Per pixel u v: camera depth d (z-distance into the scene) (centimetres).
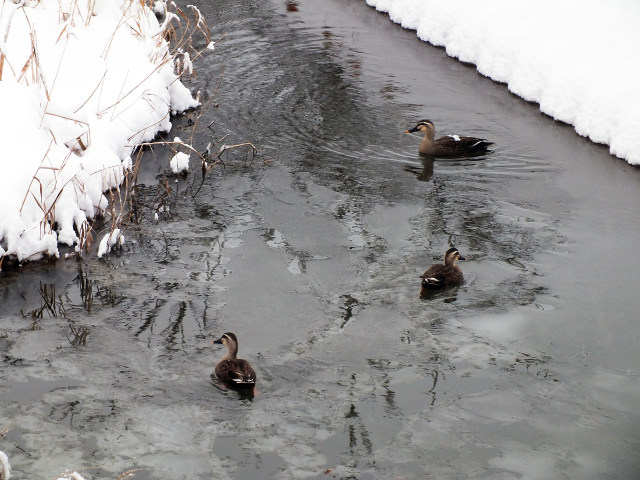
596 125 1777
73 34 1742
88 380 1030
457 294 1238
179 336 1126
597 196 1550
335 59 2233
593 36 1970
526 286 1260
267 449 921
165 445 923
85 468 881
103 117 1620
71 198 1360
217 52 2253
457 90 2055
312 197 1533
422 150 1720
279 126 1828
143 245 1362
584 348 1115
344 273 1289
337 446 928
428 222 1452
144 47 1897
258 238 1390
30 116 1423
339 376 1049
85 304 1200
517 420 977
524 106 1975
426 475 888
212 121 1839
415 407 995
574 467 904
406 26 2497
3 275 1269
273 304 1205
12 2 1808
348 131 1817
